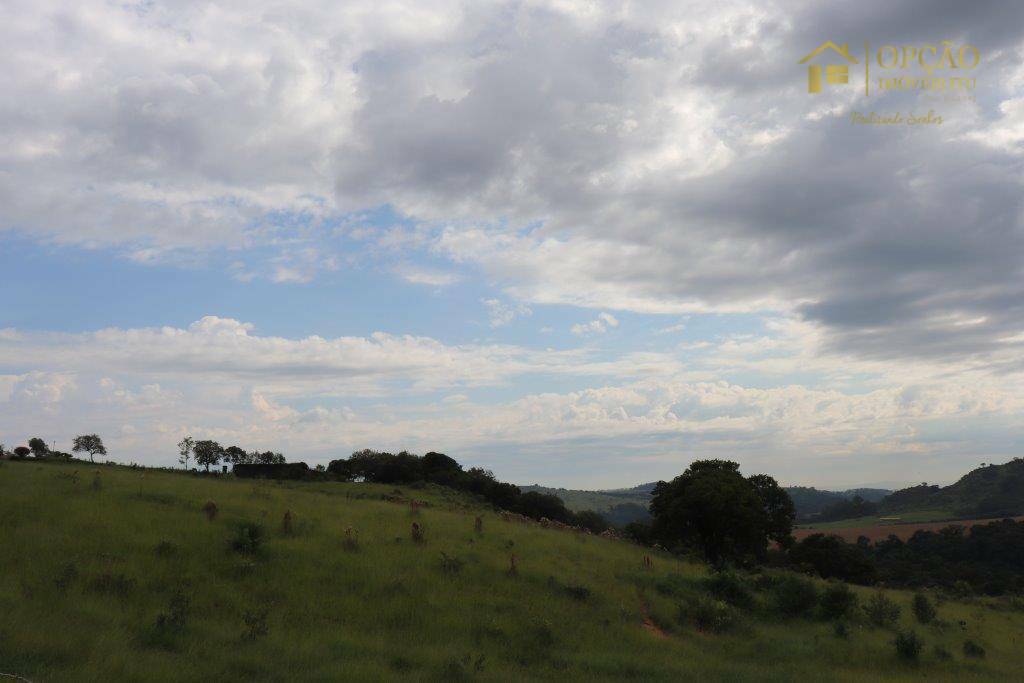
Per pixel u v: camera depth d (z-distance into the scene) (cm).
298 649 1522
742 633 2328
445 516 3538
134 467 4959
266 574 2045
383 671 1430
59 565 1784
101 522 2225
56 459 5000
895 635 2600
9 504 2308
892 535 9794
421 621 1902
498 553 2697
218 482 3828
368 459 7825
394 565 2302
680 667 1773
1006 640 2902
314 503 3331
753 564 4875
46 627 1335
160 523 2338
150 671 1223
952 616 3403
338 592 2014
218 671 1302
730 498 4669
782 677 1764
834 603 2719
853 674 1898
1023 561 7744
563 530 4225
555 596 2280
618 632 2069
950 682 1870
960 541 8506
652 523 5341
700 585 2772
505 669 1620
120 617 1509
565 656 1789
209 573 1956
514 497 7894
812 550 6412
